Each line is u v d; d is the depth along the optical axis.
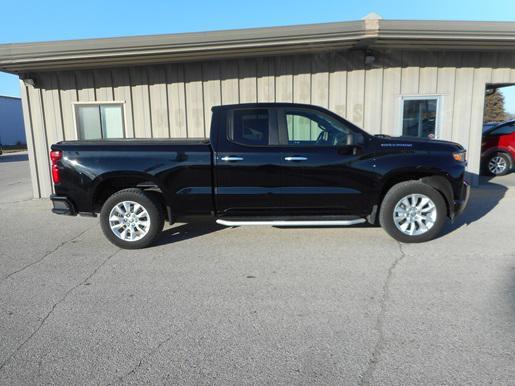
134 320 3.32
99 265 4.70
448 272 4.18
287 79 8.46
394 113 8.45
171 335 3.07
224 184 5.18
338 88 8.42
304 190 5.15
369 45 7.71
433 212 5.13
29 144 9.13
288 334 3.04
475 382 2.44
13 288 4.04
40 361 2.77
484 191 8.49
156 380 2.54
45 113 9.05
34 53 7.45
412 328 3.07
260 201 5.21
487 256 4.64
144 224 5.25
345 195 5.16
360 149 5.10
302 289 3.86
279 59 8.41
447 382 2.44
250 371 2.61
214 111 5.26
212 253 5.02
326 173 5.11
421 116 8.50
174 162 5.15
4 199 9.40
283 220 5.18
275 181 5.14
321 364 2.66
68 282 4.18
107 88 8.89
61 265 4.72
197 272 4.39
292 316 3.32
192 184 5.20
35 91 8.97
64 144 5.34
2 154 30.09
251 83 8.55
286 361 2.70
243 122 5.21
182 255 4.98
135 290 3.93
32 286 4.08
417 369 2.58
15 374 2.62
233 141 5.17
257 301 3.62
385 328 3.09
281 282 4.05
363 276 4.14
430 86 8.36
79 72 8.86
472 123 8.49
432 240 5.30
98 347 2.92
